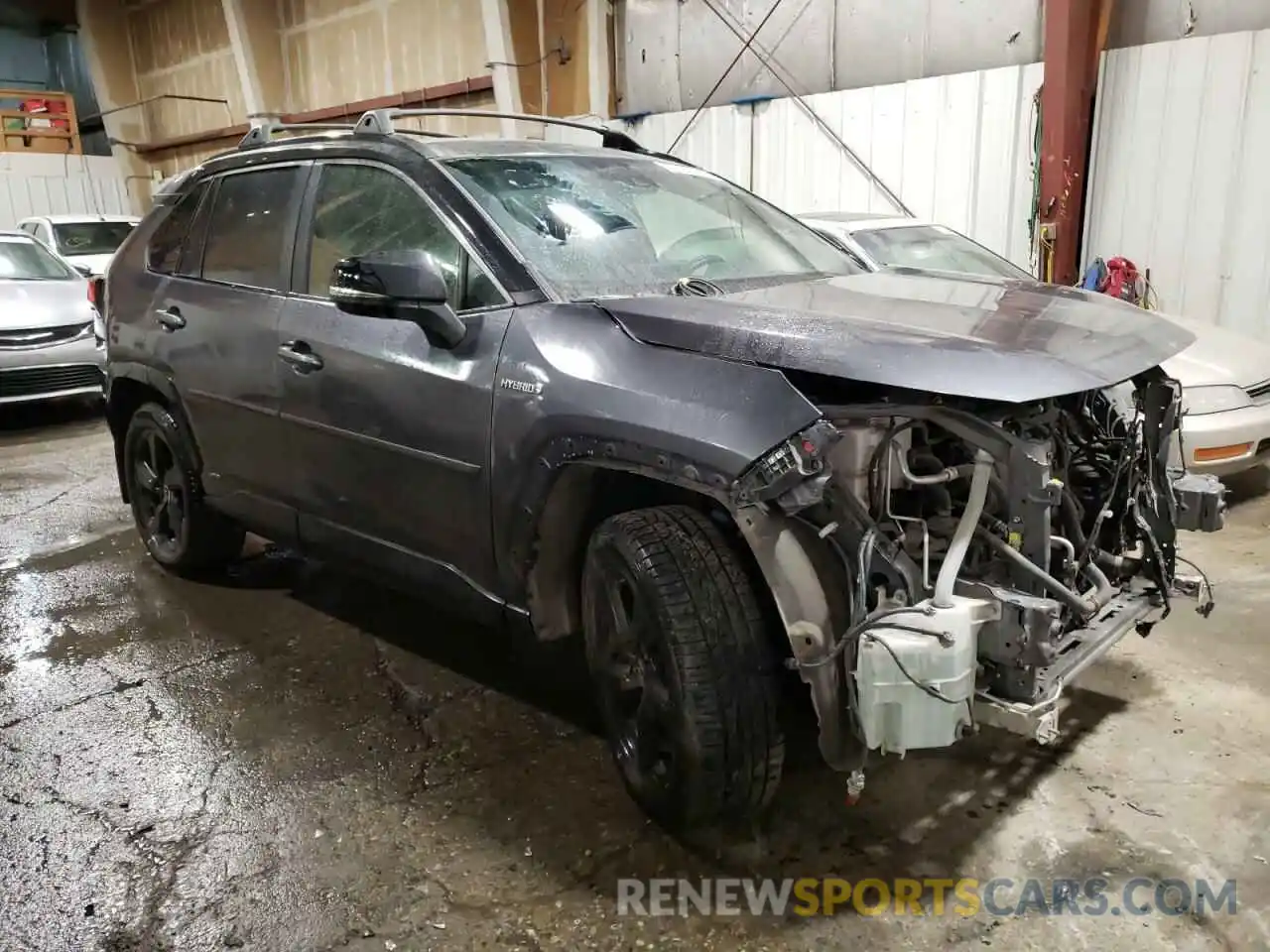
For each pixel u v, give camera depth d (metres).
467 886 2.33
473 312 2.71
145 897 2.31
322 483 3.24
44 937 2.19
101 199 17.22
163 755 2.94
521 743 2.97
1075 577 2.49
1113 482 2.62
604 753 2.91
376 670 3.48
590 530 2.62
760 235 3.44
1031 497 2.13
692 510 2.42
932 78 7.78
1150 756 2.79
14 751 2.99
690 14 9.54
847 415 2.16
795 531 2.14
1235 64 6.45
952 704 2.00
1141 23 6.98
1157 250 7.03
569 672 3.44
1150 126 6.90
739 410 2.12
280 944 2.16
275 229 3.46
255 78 14.01
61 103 16.77
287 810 2.65
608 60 10.29
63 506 5.77
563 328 2.51
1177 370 4.84
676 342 2.32
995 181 7.62
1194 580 2.94
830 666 2.13
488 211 2.82
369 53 12.84
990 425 2.13
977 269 5.89
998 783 2.68
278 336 3.29
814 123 8.60
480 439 2.62
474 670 3.47
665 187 3.40
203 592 4.27
